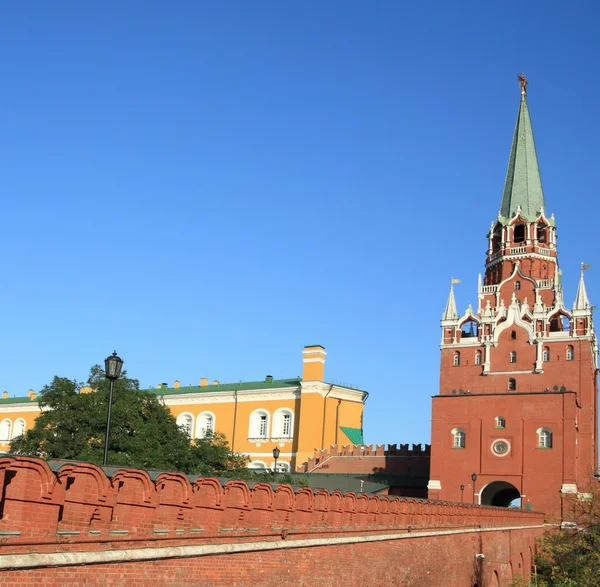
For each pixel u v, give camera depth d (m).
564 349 84.44
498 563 57.69
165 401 116.38
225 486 23.34
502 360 87.00
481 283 92.75
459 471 84.19
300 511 28.12
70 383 66.69
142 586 19.19
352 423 107.12
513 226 94.12
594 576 55.19
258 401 108.31
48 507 16.73
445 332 90.94
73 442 61.41
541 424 81.50
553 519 77.75
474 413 85.12
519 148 98.94
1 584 15.23
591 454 80.88
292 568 26.70
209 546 21.75
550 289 89.75
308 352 104.00
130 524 19.36
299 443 101.25
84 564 17.34
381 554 35.41
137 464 58.59
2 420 131.50
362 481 86.25
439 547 44.41
